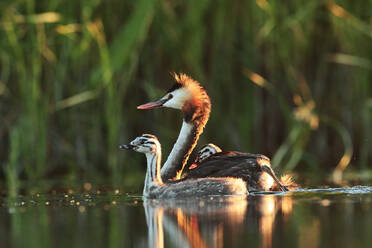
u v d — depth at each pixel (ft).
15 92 55.21
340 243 26.71
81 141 56.65
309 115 57.06
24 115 54.44
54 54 55.57
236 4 57.21
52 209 37.76
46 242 28.71
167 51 56.95
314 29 58.34
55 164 57.00
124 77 55.88
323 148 59.06
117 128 55.67
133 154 57.93
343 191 42.22
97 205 38.91
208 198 40.06
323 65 58.49
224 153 44.88
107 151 57.11
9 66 54.29
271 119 58.49
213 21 57.31
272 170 43.65
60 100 55.67
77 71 56.03
